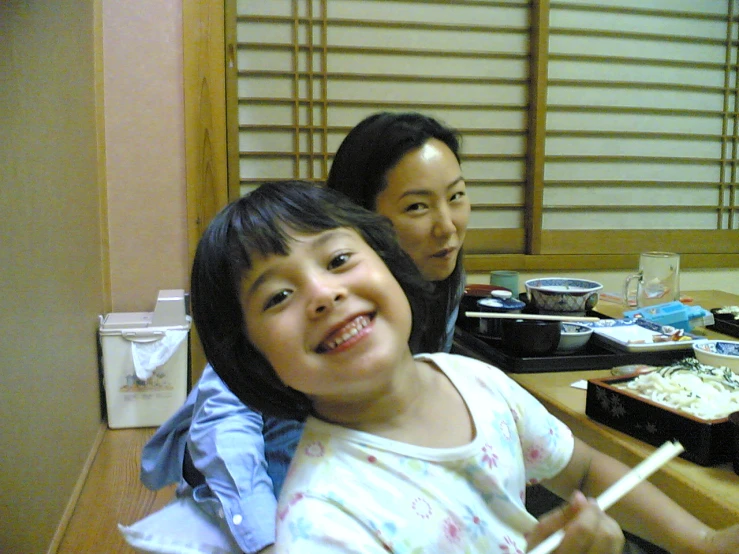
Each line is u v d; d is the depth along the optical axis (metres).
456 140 1.32
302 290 0.75
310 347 0.74
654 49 2.86
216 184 2.61
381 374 0.75
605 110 2.84
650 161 2.91
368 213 0.90
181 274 2.77
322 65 2.60
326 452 0.79
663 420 0.93
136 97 2.63
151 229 2.73
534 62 2.72
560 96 2.80
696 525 0.79
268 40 2.57
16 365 1.42
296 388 0.77
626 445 0.95
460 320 1.78
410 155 1.21
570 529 0.70
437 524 0.74
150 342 2.60
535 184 2.78
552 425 0.95
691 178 2.97
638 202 2.93
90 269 2.45
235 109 2.58
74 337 2.13
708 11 2.88
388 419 0.82
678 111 2.89
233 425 1.06
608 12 2.79
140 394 2.64
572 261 2.84
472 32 2.72
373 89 2.67
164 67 2.63
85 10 2.36
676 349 1.43
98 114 2.57
